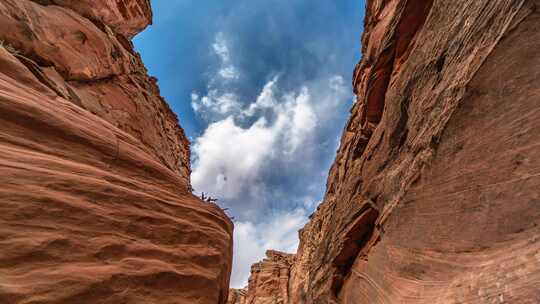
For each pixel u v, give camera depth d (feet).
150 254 18.54
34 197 13.97
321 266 64.23
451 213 20.59
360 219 46.83
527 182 14.74
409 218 27.53
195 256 22.29
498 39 17.34
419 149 27.76
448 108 22.36
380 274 32.32
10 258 11.42
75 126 21.98
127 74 57.52
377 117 58.49
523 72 15.92
